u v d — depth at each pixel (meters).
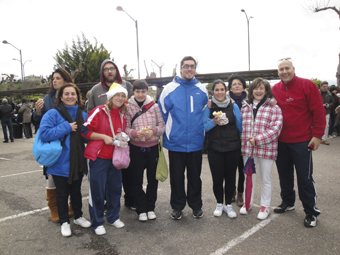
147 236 2.77
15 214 3.42
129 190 3.49
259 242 2.60
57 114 2.77
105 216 3.32
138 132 2.88
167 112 3.15
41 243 2.66
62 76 3.02
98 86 3.49
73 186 2.89
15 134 11.83
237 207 3.57
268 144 3.05
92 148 2.73
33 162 6.75
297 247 2.48
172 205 3.20
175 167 3.13
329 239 2.61
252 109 3.17
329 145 7.77
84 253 2.46
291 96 3.01
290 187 3.26
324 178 4.65
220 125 3.09
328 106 8.78
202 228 2.94
